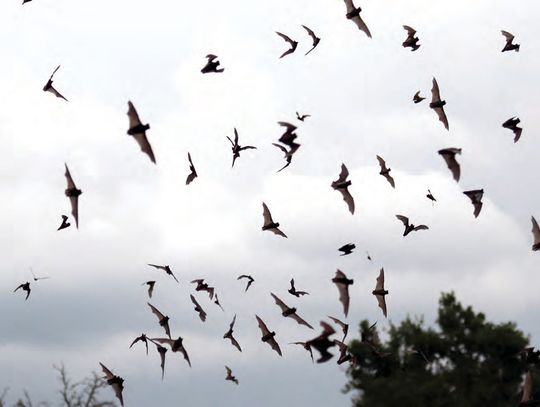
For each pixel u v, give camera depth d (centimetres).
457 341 5497
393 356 5512
